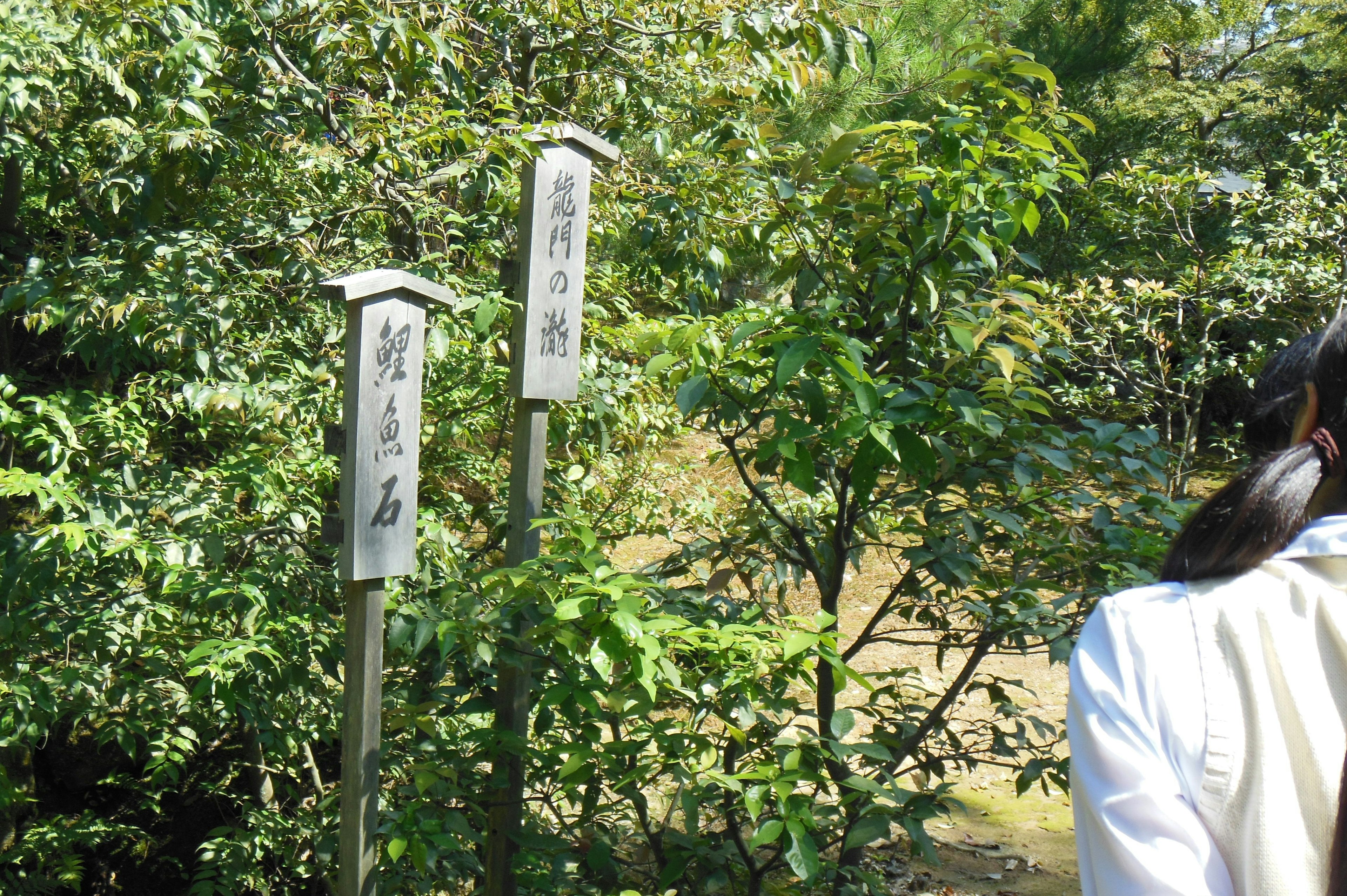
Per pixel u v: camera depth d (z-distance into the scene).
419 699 2.48
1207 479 7.61
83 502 2.64
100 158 3.94
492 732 2.17
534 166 2.53
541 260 2.55
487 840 2.38
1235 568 0.69
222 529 2.77
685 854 2.08
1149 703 0.66
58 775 4.73
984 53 2.20
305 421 3.15
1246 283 6.20
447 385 3.51
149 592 2.86
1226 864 0.63
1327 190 6.52
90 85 3.66
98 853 4.61
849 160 2.35
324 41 3.10
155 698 2.91
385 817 2.20
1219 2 14.91
